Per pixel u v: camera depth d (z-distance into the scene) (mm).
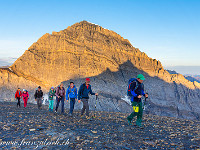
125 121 10688
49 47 126625
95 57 129375
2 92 83062
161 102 133750
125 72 135500
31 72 110500
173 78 157250
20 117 10125
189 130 8742
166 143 6113
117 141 6008
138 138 6633
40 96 20172
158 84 145750
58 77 113125
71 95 12430
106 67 128750
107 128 8156
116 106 99812
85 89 11484
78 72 117938
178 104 138250
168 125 10078
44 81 108688
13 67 109125
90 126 8453
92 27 162250
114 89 115312
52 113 13641
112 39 158375
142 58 155875
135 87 8664
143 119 12008
